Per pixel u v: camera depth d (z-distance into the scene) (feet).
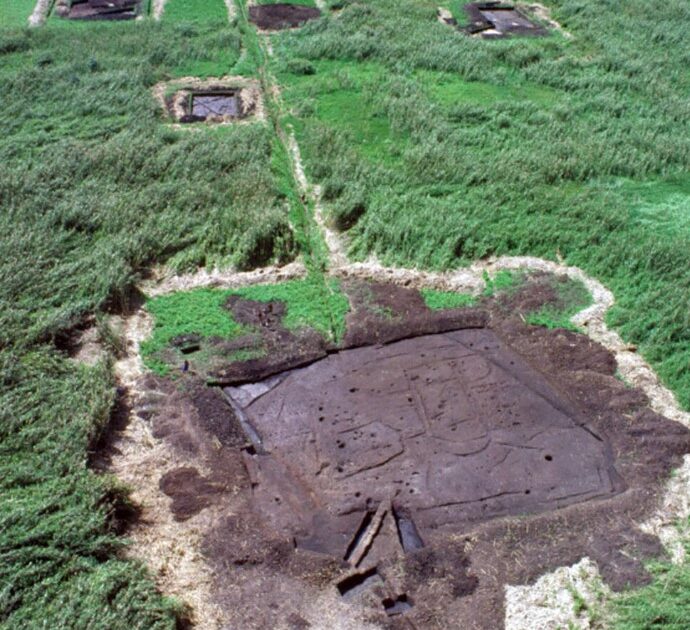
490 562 20.02
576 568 19.77
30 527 19.57
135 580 18.80
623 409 24.82
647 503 21.72
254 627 18.38
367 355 26.91
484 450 23.49
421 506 21.77
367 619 18.67
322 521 21.27
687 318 27.53
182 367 25.71
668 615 18.43
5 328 25.68
